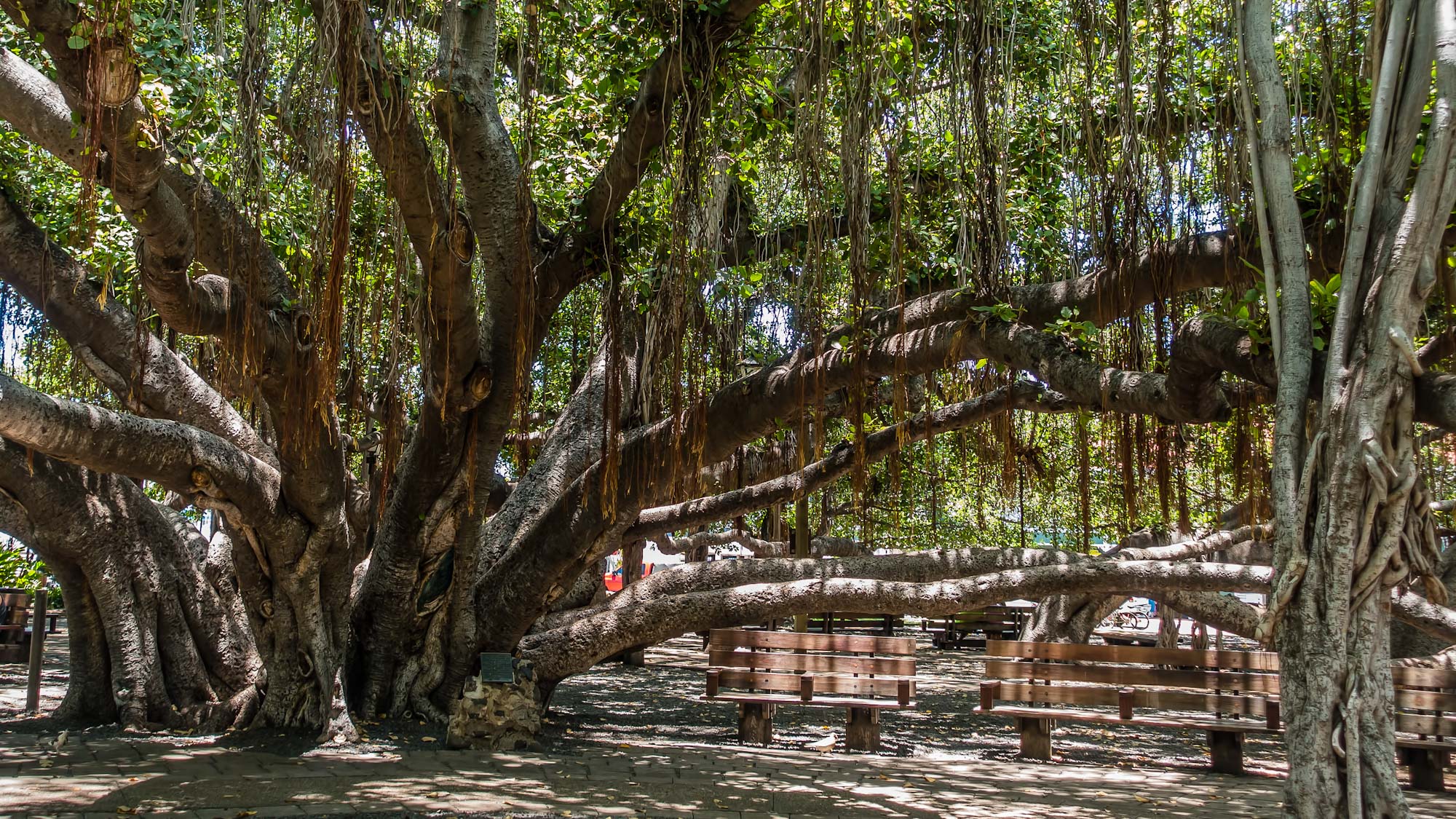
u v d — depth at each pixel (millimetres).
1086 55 6023
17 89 5250
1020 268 9430
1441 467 8805
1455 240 5238
